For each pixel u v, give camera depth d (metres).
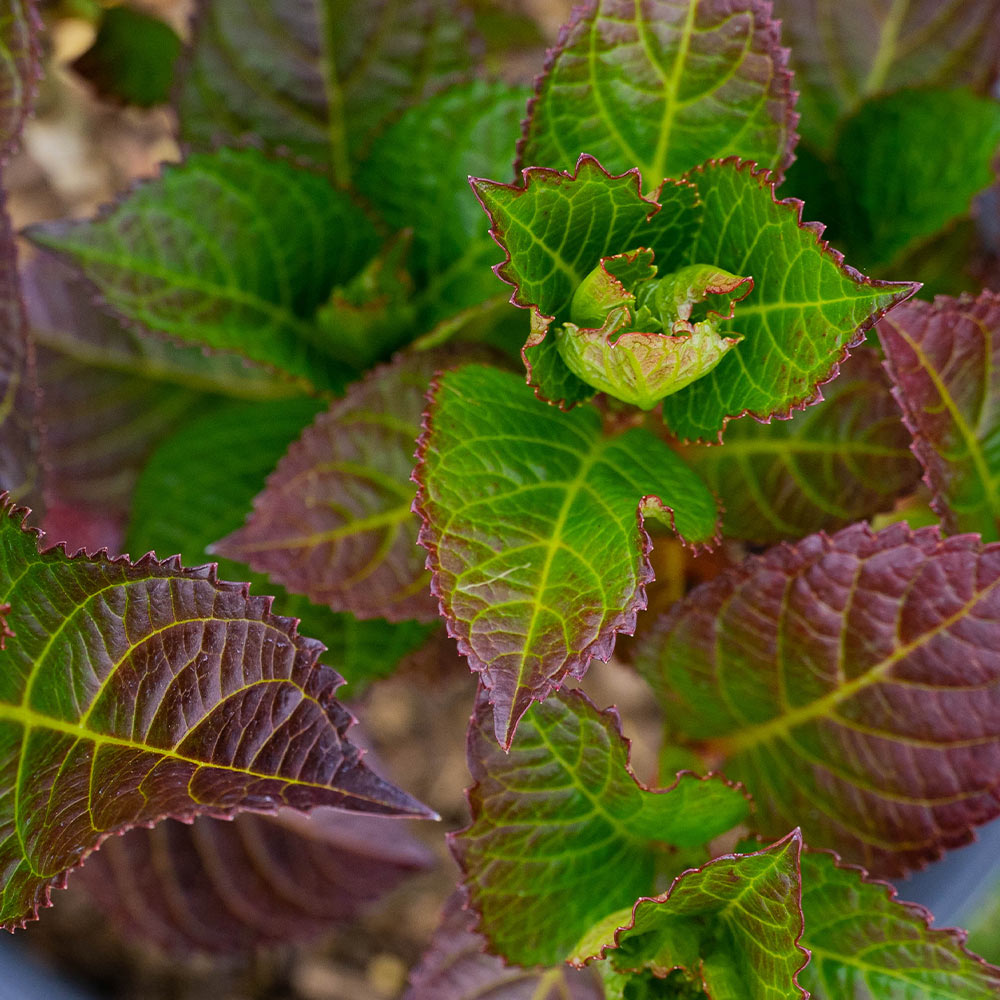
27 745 0.75
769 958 0.76
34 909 0.75
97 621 0.75
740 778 0.83
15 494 0.80
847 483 0.82
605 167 0.79
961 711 0.80
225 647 0.76
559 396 0.77
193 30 0.86
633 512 0.76
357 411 0.81
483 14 0.97
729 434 0.82
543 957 0.79
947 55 0.89
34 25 0.80
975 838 0.81
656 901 0.76
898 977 0.78
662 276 0.78
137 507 0.88
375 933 1.03
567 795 0.79
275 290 0.85
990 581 0.79
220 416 0.88
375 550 0.82
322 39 0.87
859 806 0.82
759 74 0.78
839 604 0.80
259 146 0.83
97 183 1.13
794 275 0.75
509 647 0.75
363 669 0.86
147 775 0.76
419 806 0.75
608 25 0.77
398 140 0.84
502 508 0.76
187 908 0.91
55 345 0.92
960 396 0.80
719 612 0.81
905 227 0.86
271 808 0.75
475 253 0.85
